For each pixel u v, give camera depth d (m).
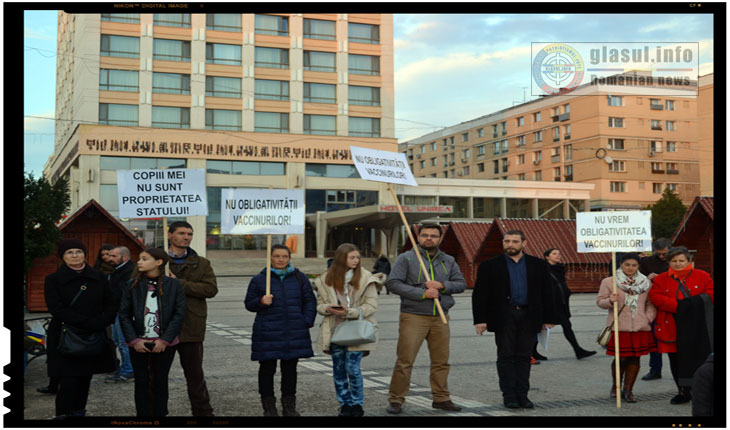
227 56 47.75
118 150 44.09
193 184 6.18
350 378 5.92
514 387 6.34
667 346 6.64
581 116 68.88
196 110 46.47
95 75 44.19
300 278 6.08
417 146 93.62
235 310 18.16
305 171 49.12
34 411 6.27
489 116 80.81
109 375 8.08
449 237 30.83
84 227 19.70
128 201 6.12
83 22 44.22
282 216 6.19
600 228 6.76
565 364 9.12
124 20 45.03
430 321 6.25
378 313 17.20
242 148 47.31
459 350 10.29
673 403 6.51
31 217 16.92
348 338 5.79
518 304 6.39
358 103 50.69
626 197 67.31
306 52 49.78
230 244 47.19
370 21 51.28
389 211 44.38
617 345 6.45
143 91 45.22
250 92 47.97
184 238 5.94
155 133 45.06
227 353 9.88
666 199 58.28
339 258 6.07
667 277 6.64
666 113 69.00
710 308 6.38
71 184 47.28
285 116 49.00
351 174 50.62
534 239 28.03
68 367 5.45
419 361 9.04
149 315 5.39
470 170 83.38
